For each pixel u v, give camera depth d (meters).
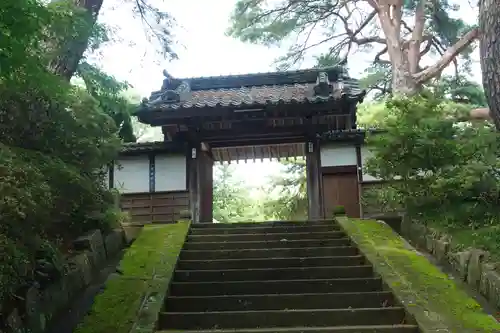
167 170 13.05
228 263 7.84
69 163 6.92
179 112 11.91
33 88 5.84
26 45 4.16
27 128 6.24
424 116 9.06
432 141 8.65
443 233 7.93
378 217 10.29
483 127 8.66
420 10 19.23
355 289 6.88
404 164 9.02
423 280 6.64
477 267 6.46
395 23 19.09
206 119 12.23
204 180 13.16
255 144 13.11
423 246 8.56
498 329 5.18
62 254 6.59
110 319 5.74
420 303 5.88
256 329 5.58
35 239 5.18
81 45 8.08
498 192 8.21
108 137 8.11
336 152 12.86
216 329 5.80
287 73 14.77
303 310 6.00
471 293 6.33
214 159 14.98
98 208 8.07
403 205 9.38
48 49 6.95
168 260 7.67
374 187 12.29
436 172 8.91
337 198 12.71
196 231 9.53
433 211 8.99
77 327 5.57
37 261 5.54
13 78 5.08
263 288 6.93
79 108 7.33
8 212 4.24
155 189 12.94
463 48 16.98
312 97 12.05
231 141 13.06
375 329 5.39
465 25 19.17
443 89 17.91
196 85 14.81
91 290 6.66
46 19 4.18
